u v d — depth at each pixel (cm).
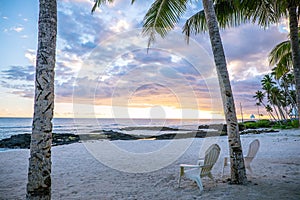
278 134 1830
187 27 622
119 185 443
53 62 243
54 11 251
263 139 1416
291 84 3675
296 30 497
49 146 231
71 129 2831
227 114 408
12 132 2617
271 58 780
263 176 454
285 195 329
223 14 592
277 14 525
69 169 618
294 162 616
